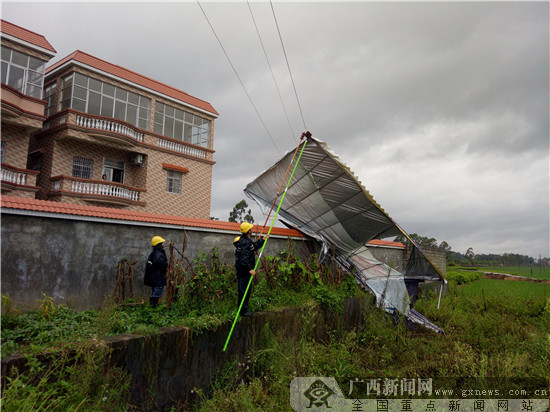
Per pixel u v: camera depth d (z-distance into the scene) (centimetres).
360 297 1027
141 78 1961
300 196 980
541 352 673
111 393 416
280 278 871
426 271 1095
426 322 976
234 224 880
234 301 711
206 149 2211
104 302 612
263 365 643
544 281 2820
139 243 704
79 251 618
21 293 545
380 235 1023
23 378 369
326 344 823
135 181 1947
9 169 1389
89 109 1722
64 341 438
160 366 500
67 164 1698
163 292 725
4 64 1405
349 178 837
